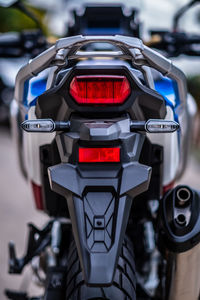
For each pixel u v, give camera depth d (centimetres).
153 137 237
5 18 1295
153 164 240
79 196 215
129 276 221
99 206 214
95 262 208
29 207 442
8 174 549
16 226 395
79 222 212
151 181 242
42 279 257
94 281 206
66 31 311
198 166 570
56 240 242
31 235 247
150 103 222
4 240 366
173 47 307
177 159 245
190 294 228
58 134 224
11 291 251
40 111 225
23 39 304
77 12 301
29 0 1062
